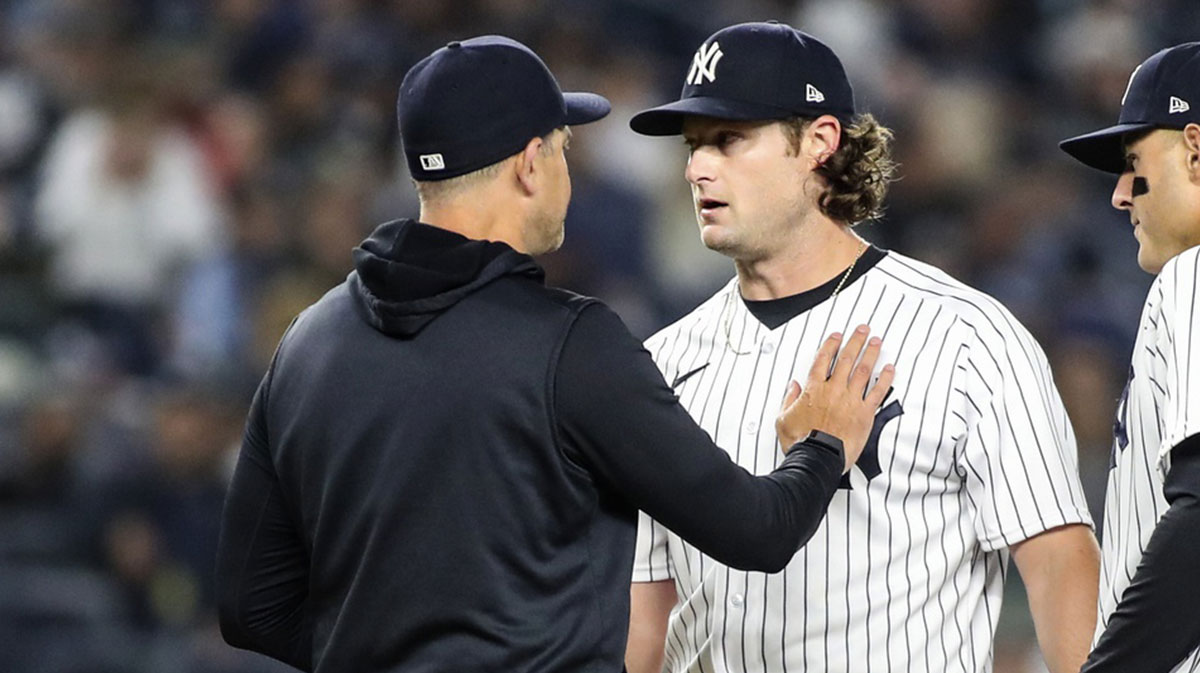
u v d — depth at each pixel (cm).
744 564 1103
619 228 3644
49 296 3466
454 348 1082
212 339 3316
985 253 3828
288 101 3844
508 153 1109
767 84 1259
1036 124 4484
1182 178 1192
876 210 1329
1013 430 1246
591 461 1081
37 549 2839
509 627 1065
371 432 1092
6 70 3800
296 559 1174
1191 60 1192
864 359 1197
